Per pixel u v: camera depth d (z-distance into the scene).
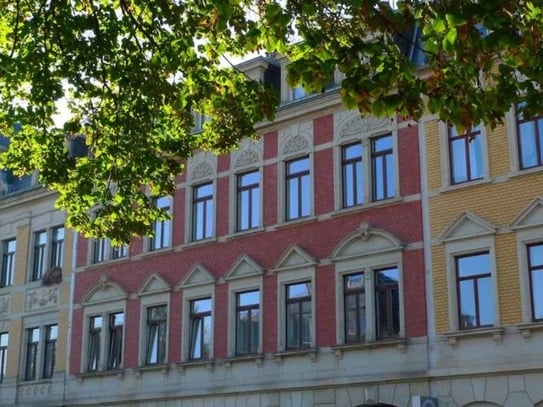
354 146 23.36
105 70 14.32
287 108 24.75
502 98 10.79
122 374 27.31
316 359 22.53
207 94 14.81
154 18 14.09
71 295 30.06
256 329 24.30
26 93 15.33
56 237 31.69
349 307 22.38
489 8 9.14
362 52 10.71
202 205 26.84
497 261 19.92
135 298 27.73
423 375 20.39
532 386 18.77
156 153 16.50
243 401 23.91
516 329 19.25
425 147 21.78
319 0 11.95
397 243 21.55
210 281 25.56
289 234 24.03
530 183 19.80
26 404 30.36
